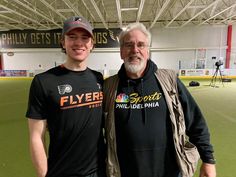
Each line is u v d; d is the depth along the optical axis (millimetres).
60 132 1360
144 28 1492
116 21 16391
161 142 1424
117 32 17297
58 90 1340
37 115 1330
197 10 14000
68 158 1380
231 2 12047
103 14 13766
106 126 1467
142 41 1453
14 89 10812
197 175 2541
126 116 1425
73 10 10531
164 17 15523
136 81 1454
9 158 3025
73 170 1390
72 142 1368
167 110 1440
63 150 1379
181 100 1501
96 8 10164
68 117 1344
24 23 15938
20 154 3154
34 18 14531
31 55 18484
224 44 17125
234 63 17203
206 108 6062
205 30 17094
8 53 18484
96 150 1443
